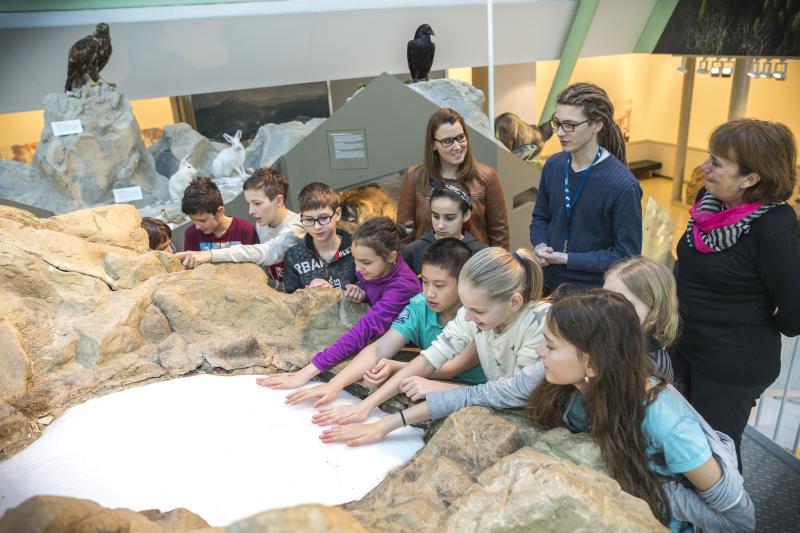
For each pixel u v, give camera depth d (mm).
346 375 1986
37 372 1986
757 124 1738
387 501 1451
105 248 2412
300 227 3014
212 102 6969
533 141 7039
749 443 2504
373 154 4395
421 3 6426
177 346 2141
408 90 4211
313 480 1615
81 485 1579
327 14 6180
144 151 5684
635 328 1397
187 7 5770
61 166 5117
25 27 5367
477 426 1606
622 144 2479
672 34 7359
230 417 1854
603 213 2428
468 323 1901
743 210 1799
